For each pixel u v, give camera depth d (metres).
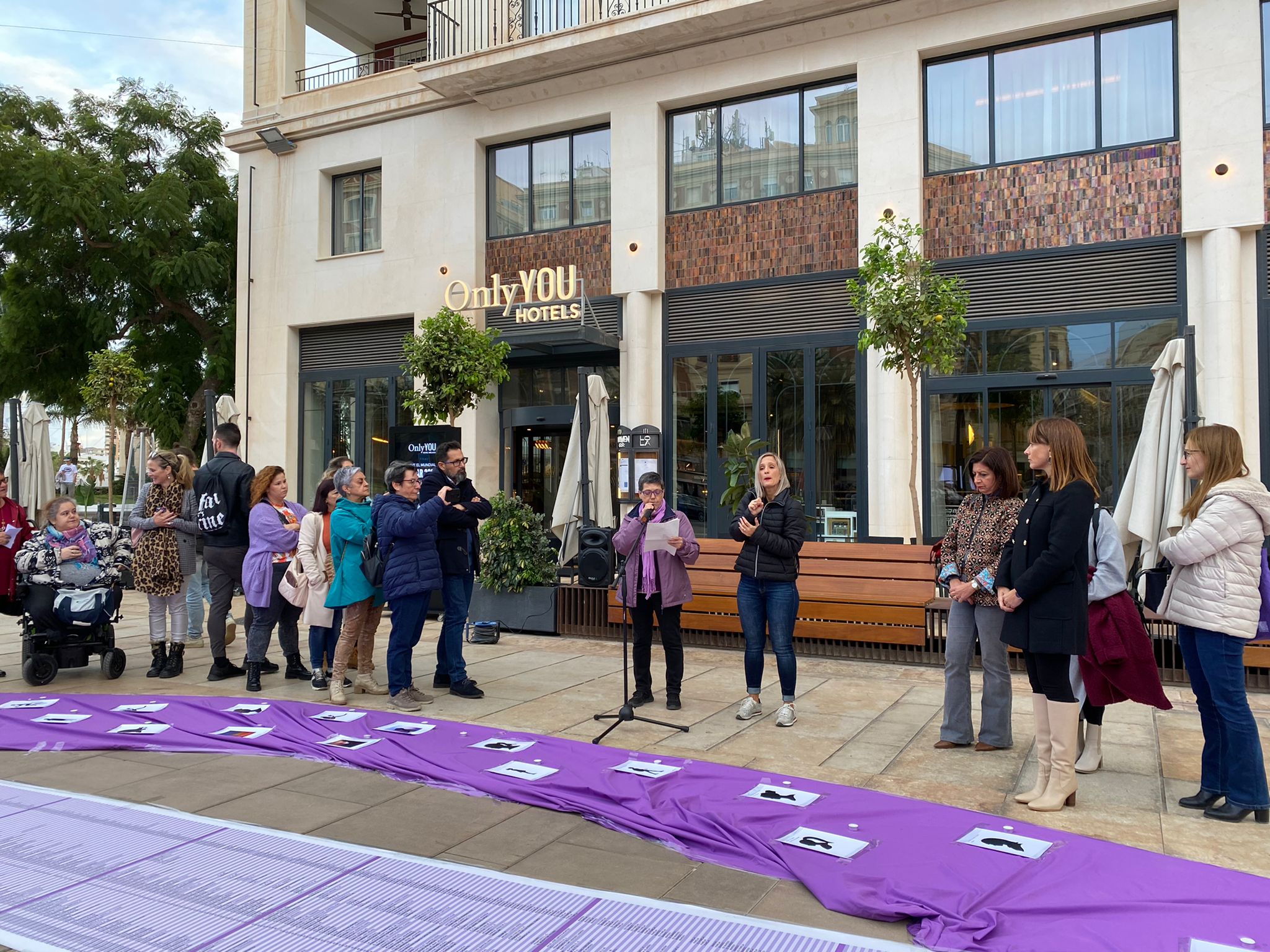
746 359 12.52
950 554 5.49
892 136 11.51
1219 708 4.18
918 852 3.67
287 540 7.11
